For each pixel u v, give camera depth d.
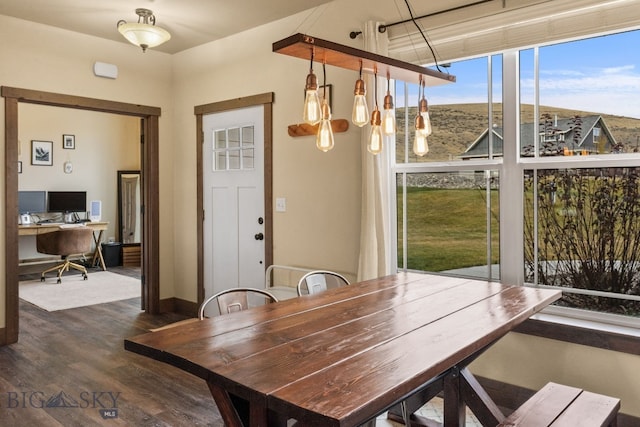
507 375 2.85
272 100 4.12
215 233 4.71
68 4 3.71
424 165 3.27
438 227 3.23
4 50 3.94
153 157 4.97
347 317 1.94
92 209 7.99
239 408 1.76
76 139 7.85
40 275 7.24
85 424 2.61
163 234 5.08
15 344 3.97
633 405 2.45
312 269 3.87
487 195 3.02
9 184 3.97
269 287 4.04
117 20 4.06
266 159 4.18
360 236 3.49
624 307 2.59
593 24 2.54
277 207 4.12
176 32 4.36
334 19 3.65
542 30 2.71
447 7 3.06
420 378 1.34
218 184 4.66
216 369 1.38
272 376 1.32
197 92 4.82
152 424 2.62
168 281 5.12
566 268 2.76
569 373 2.65
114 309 5.19
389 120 2.37
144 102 4.88
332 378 1.30
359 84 2.18
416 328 1.78
